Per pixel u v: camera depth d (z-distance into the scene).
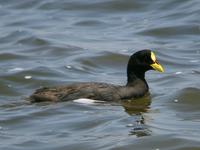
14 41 31.41
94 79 26.23
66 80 26.09
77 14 35.34
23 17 35.12
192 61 28.30
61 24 33.97
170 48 30.00
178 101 23.20
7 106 22.89
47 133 20.58
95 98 22.86
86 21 34.28
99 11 35.53
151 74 26.72
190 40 31.16
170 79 25.89
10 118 21.77
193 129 20.44
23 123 21.45
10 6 36.84
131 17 34.62
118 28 33.19
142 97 23.52
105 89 23.05
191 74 26.48
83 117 21.61
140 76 23.75
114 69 27.67
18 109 22.48
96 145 19.39
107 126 20.86
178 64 28.00
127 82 23.88
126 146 19.20
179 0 35.56
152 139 19.55
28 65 27.81
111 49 29.81
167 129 20.48
